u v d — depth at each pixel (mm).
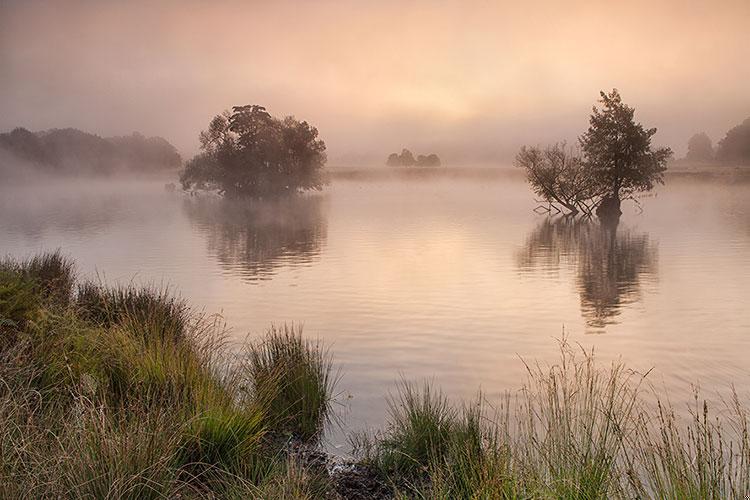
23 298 9688
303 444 7824
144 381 7473
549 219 56125
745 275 25297
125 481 4797
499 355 13617
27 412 5832
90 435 5242
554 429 5984
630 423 7473
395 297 20781
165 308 11945
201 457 6121
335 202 86062
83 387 6625
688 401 10430
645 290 22156
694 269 27047
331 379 11484
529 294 21375
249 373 9516
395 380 11562
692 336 15609
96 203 87500
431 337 15258
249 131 85688
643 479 5590
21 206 80312
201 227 49438
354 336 15352
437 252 33188
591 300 20297
